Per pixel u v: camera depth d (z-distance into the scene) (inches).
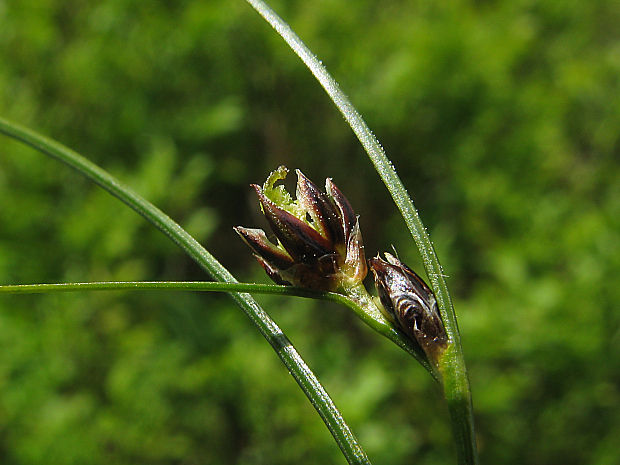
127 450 4.9
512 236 5.8
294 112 6.3
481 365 5.4
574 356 5.1
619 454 5.1
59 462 4.6
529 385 5.4
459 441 2.0
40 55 5.7
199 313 5.5
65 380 4.9
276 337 2.2
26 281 5.1
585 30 6.7
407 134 6.2
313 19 6.1
